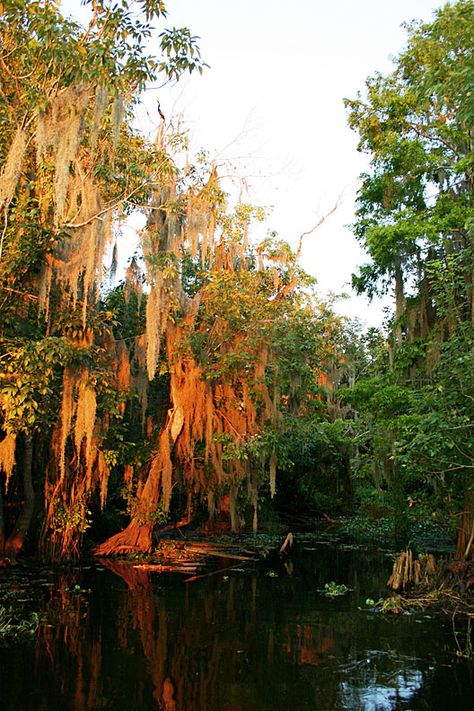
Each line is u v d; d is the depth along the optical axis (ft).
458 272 49.21
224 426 60.03
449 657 30.66
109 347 54.49
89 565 55.52
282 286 63.82
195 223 52.75
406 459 39.58
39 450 58.95
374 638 33.78
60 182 35.37
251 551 67.62
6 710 23.00
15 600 40.50
